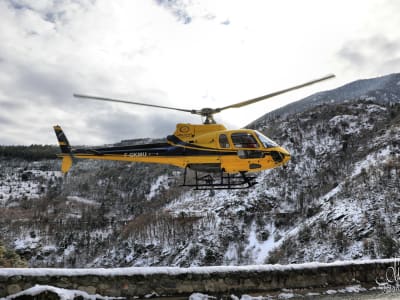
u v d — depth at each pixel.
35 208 187.75
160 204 166.38
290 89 14.09
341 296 10.43
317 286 11.02
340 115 136.00
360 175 80.50
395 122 114.56
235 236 90.12
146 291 9.23
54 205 193.62
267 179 112.44
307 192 100.50
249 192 108.50
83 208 188.00
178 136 15.34
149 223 120.12
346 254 57.22
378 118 130.25
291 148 127.75
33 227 151.75
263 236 86.19
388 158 84.25
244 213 98.31
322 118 139.75
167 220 114.19
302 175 111.00
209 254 85.31
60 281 8.59
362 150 108.00
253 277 10.30
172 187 187.12
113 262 107.44
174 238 101.12
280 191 105.12
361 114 135.12
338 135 125.19
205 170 15.27
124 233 125.62
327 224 67.88
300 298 10.23
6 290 8.12
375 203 65.25
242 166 14.75
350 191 75.31
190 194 143.75
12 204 195.12
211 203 117.56
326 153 118.56
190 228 102.12
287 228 85.31
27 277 8.37
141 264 98.12
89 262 120.56
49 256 127.25
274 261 67.38
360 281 11.76
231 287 9.98
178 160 15.10
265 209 98.69
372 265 12.19
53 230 147.50
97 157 16.77
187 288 9.59
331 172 105.12
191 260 86.00
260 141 14.73
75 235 141.75
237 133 14.76
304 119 145.25
